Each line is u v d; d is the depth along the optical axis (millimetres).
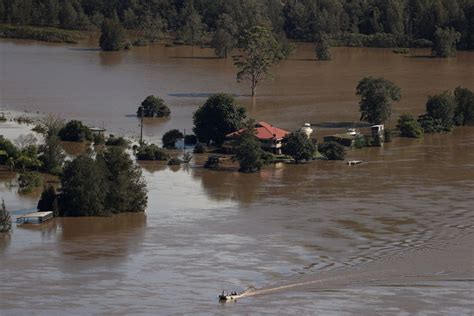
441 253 182250
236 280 166875
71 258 175750
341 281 166625
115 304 155250
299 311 153375
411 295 160750
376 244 187250
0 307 153000
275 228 196375
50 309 152750
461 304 157500
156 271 170500
